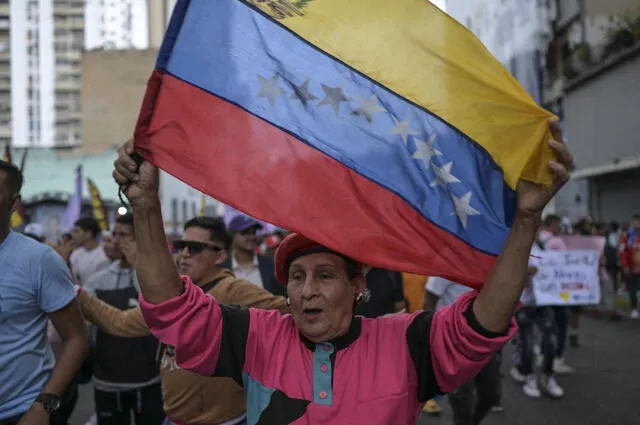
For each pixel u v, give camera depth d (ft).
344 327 6.47
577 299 25.68
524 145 6.53
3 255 9.18
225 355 6.51
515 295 6.05
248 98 6.74
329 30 7.12
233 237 18.15
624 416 20.34
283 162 6.64
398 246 6.57
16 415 9.05
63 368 9.38
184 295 6.37
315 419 6.08
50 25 341.62
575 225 49.88
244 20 6.94
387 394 6.19
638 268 43.19
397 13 7.17
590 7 74.49
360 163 6.77
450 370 6.21
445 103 6.94
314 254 6.55
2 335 9.05
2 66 336.90
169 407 10.76
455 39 7.07
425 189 6.77
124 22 331.98
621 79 60.95
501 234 6.61
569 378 25.75
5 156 16.30
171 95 6.54
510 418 20.39
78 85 333.21
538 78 79.10
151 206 6.33
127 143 6.38
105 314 11.82
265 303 11.31
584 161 70.33
